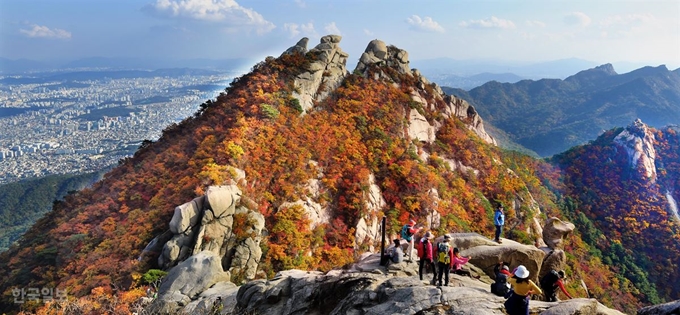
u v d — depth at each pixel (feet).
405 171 189.98
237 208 124.26
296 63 221.46
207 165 141.18
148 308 75.72
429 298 44.75
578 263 209.56
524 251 61.93
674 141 332.80
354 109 217.97
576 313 39.52
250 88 201.26
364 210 167.02
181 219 111.75
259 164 156.87
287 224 139.03
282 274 69.72
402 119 222.89
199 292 84.17
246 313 61.05
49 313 94.79
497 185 229.86
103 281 103.45
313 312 55.47
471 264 60.34
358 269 59.47
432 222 177.37
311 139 184.55
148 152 191.42
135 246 116.67
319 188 167.94
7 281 118.11
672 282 240.94
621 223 277.23
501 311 41.37
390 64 267.18
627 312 199.93
